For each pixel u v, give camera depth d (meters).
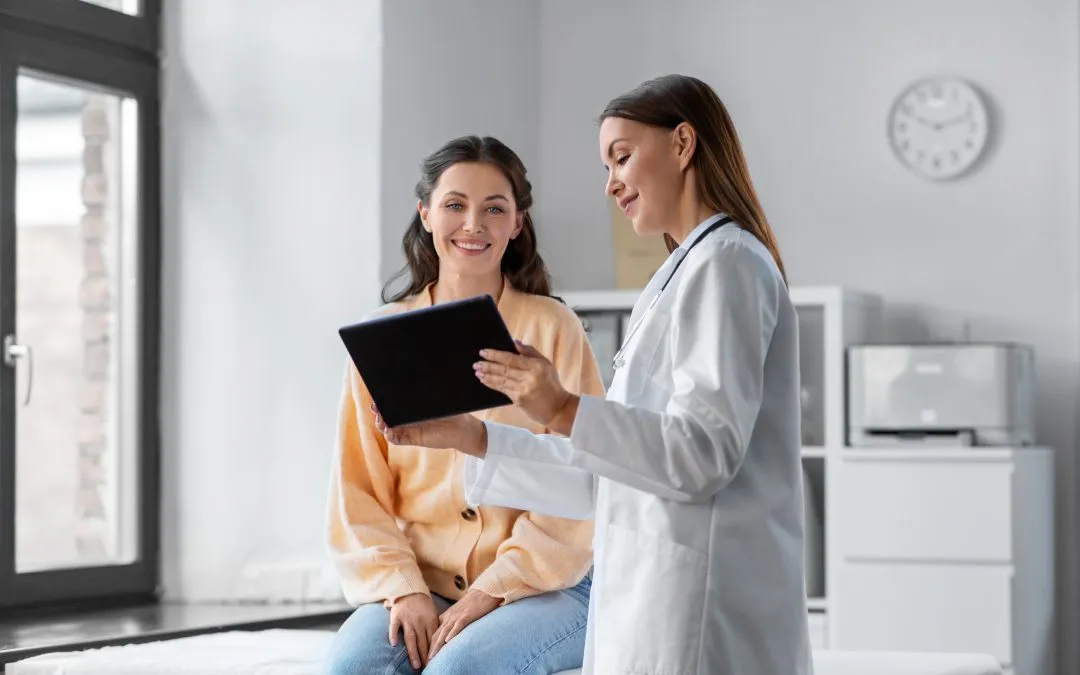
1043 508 4.18
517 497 2.17
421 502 2.46
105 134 3.94
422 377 1.86
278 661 2.52
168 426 3.99
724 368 1.75
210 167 3.98
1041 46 4.42
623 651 1.81
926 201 4.54
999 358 3.98
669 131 1.92
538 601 2.32
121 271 3.97
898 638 4.00
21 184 3.73
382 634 2.30
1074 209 4.37
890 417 4.07
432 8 4.20
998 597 3.90
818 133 4.68
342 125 3.90
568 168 4.99
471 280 2.51
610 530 1.87
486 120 4.58
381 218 3.86
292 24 3.94
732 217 1.90
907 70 4.58
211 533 3.94
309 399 3.87
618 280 4.55
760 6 4.76
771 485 1.83
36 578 3.62
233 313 3.95
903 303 4.55
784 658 1.81
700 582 1.79
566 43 5.01
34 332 3.77
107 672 2.57
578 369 2.48
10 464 3.59
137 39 3.95
